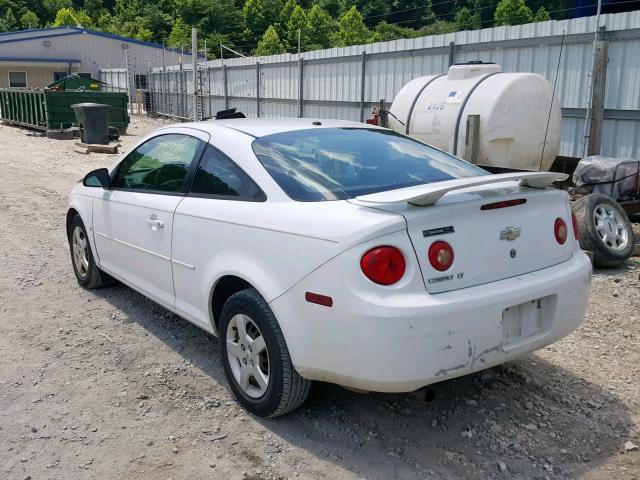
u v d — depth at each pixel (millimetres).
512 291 3143
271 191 3506
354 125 4465
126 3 120438
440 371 2963
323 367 3111
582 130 11953
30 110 23172
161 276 4340
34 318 5113
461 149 9016
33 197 10695
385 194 3119
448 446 3334
